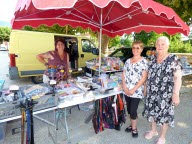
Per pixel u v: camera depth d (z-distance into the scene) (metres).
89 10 3.31
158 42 2.23
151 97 2.41
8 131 3.02
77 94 2.39
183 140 2.80
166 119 2.35
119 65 4.41
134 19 3.58
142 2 1.80
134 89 2.52
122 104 2.96
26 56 6.02
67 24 3.60
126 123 3.32
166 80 2.23
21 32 5.91
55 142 2.62
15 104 1.85
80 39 7.11
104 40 8.45
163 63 2.25
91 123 3.33
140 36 10.38
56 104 2.13
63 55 3.09
